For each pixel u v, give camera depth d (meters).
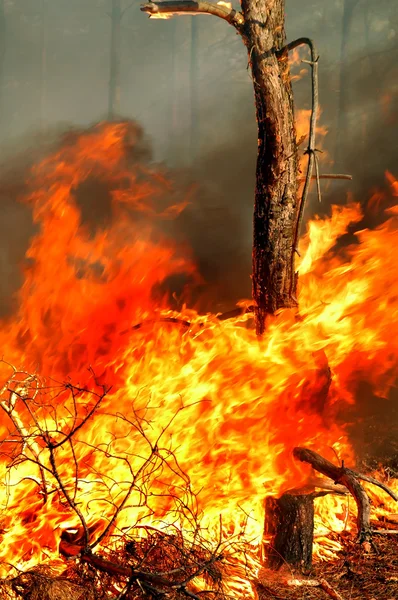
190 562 4.18
